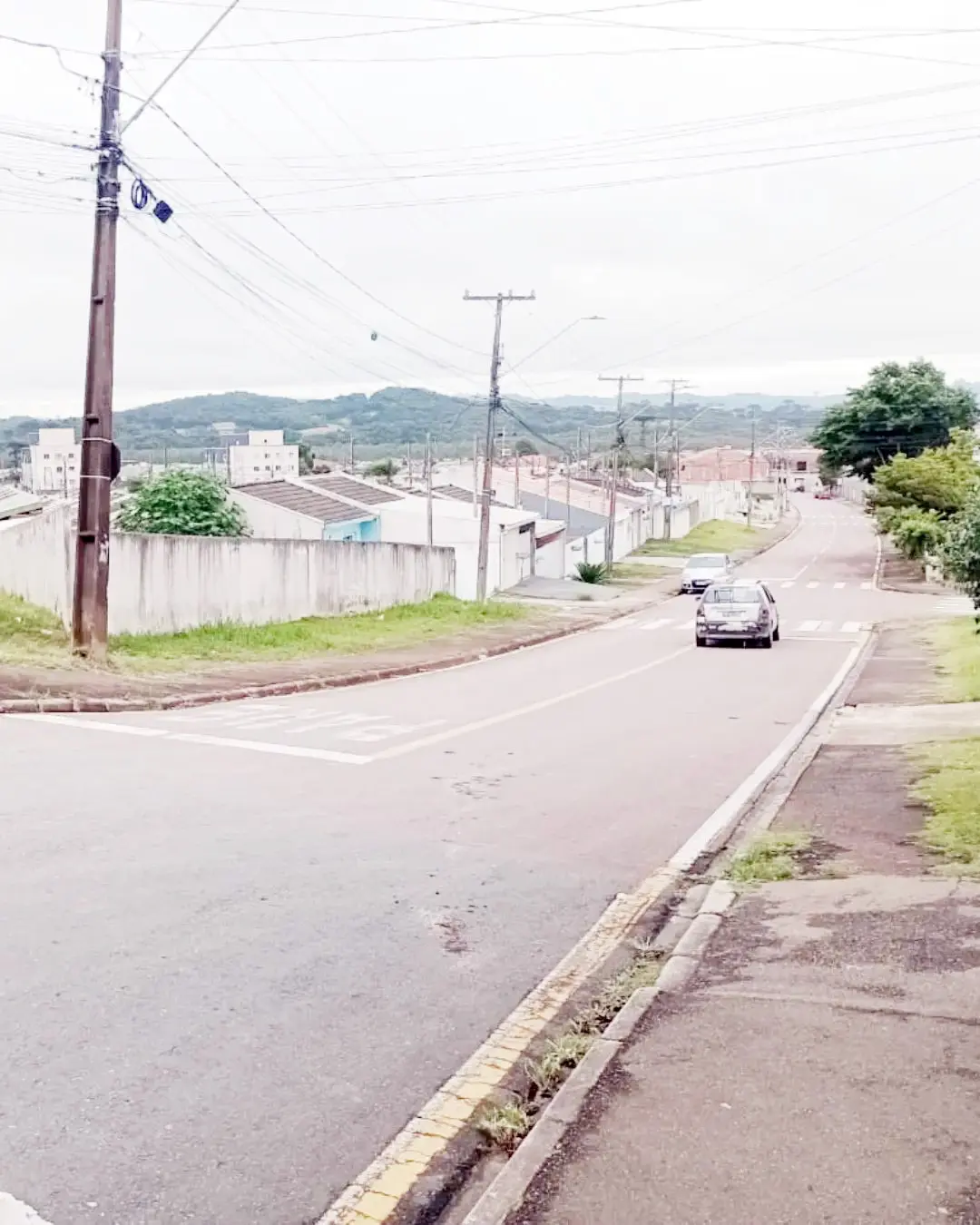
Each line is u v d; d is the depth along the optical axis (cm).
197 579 2489
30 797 1009
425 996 606
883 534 7169
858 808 1042
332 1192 420
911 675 2320
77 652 1906
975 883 768
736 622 3078
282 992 600
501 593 4972
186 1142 448
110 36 1744
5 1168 424
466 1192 426
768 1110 450
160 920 700
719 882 805
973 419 7075
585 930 731
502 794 1132
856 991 579
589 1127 439
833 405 7375
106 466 1883
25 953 636
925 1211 377
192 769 1182
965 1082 471
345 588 3175
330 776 1180
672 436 9038
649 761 1354
